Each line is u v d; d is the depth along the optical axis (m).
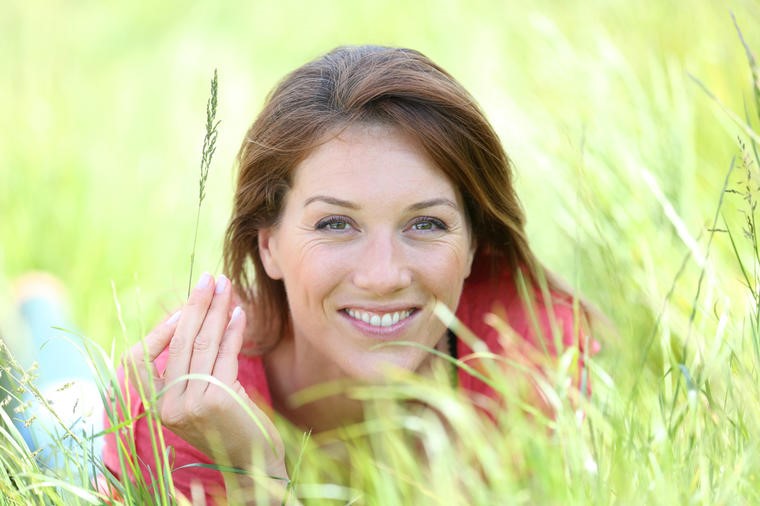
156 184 7.13
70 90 9.02
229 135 7.89
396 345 3.74
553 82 6.14
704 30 6.41
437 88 3.61
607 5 7.08
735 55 5.80
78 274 6.12
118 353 5.27
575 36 6.90
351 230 3.66
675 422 3.49
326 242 3.65
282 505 3.34
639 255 4.65
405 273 3.61
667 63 6.08
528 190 5.86
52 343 5.15
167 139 8.04
